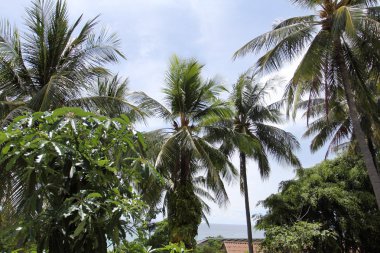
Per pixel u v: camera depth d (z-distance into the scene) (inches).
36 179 116.0
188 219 509.0
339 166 800.3
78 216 102.0
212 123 636.7
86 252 106.8
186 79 553.9
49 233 104.2
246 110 764.6
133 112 468.8
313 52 498.0
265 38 529.0
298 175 810.2
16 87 409.1
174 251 143.9
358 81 532.7
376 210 761.6
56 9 410.6
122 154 126.6
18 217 116.3
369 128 695.1
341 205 716.0
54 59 414.0
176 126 578.6
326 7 523.8
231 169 639.8
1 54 384.8
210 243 1149.7
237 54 553.3
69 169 110.6
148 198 490.3
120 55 434.3
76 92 403.2
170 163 539.8
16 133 108.9
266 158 781.9
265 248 698.2
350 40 501.4
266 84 763.4
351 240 744.3
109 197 111.3
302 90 570.6
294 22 552.1
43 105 352.8
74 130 108.0
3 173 285.0
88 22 429.4
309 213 743.7
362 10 444.8
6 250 111.7
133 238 122.4
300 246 614.2
